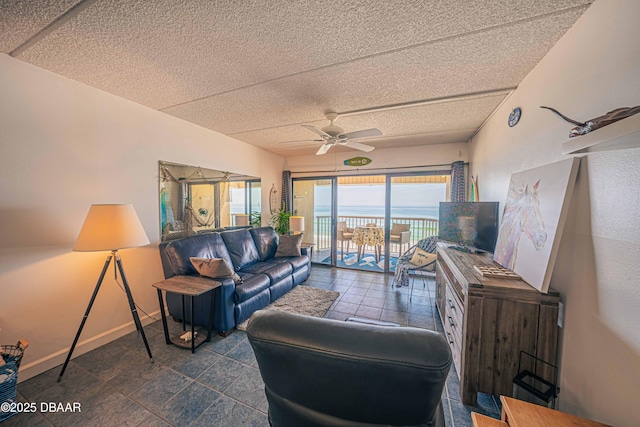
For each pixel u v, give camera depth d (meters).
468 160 3.98
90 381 1.80
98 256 2.26
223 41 1.56
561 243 1.41
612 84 1.09
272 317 0.79
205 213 3.39
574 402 1.26
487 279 1.61
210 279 2.41
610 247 1.06
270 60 1.76
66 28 1.43
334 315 2.89
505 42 1.55
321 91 2.26
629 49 1.00
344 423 0.76
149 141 2.68
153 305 2.74
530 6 1.26
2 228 1.73
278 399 0.83
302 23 1.39
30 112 1.83
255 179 4.48
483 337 1.52
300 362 0.72
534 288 1.43
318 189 5.37
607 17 1.12
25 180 1.82
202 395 1.68
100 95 2.25
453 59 1.74
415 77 1.99
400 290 3.72
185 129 3.09
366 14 1.32
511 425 1.06
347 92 2.28
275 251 4.11
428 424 0.74
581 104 1.29
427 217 4.84
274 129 3.44
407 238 4.81
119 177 2.41
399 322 2.71
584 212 1.23
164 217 2.84
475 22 1.38
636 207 0.94
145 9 1.29
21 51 1.66
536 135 1.75
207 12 1.31
